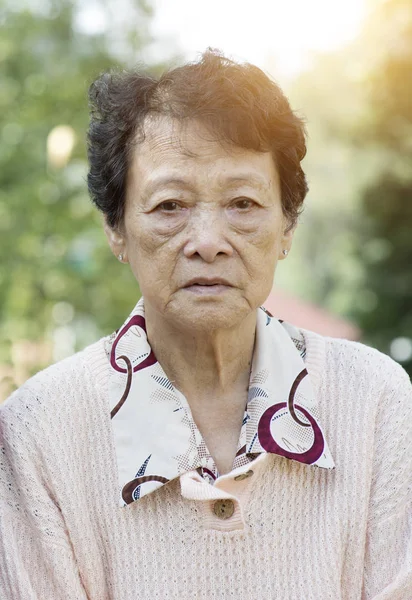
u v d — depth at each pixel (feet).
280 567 5.24
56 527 5.30
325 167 36.91
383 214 32.19
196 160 4.98
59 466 5.36
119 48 17.65
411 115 30.12
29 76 17.13
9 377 13.44
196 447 5.32
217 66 5.06
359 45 32.07
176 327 5.32
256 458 5.24
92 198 5.57
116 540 5.31
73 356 5.80
